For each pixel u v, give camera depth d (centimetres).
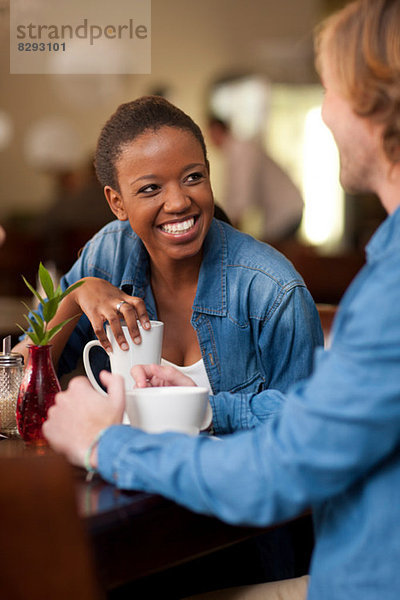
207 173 138
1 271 492
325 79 89
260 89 749
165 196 133
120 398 100
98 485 96
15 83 788
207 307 146
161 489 88
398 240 81
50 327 148
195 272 148
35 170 800
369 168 88
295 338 142
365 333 76
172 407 106
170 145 131
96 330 130
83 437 98
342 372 77
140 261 152
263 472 81
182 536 92
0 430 125
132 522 88
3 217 764
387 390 75
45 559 71
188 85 786
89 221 500
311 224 755
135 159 132
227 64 784
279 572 151
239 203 551
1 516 70
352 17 84
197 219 136
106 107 791
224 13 778
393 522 80
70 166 782
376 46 81
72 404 100
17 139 796
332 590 85
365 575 82
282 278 142
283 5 773
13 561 70
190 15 777
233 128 750
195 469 85
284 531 150
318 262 432
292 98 768
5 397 125
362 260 430
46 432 101
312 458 78
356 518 83
